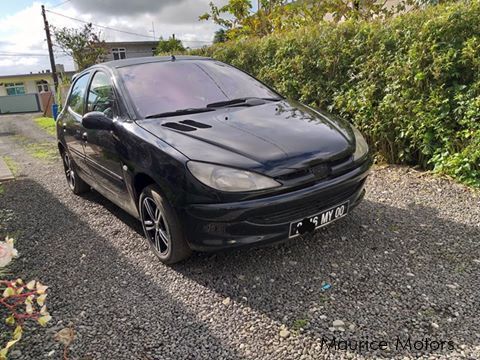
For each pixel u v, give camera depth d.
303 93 5.71
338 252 2.91
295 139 2.67
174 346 2.11
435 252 2.82
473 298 2.29
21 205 4.79
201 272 2.81
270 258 2.90
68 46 24.97
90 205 4.56
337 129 2.98
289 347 2.04
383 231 3.18
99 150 3.55
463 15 4.06
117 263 3.07
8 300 2.60
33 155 8.52
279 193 2.42
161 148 2.65
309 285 2.54
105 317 2.40
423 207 3.59
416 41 4.41
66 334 2.07
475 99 3.93
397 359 1.90
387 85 4.68
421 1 6.09
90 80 4.10
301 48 5.82
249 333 2.17
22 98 33.66
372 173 4.66
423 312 2.21
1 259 1.53
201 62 3.93
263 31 9.20
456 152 4.18
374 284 2.50
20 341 2.23
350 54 5.17
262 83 4.04
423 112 4.30
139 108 3.17
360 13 7.06
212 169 2.41
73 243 3.52
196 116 3.06
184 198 2.50
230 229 2.44
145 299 2.56
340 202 2.74
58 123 4.95
